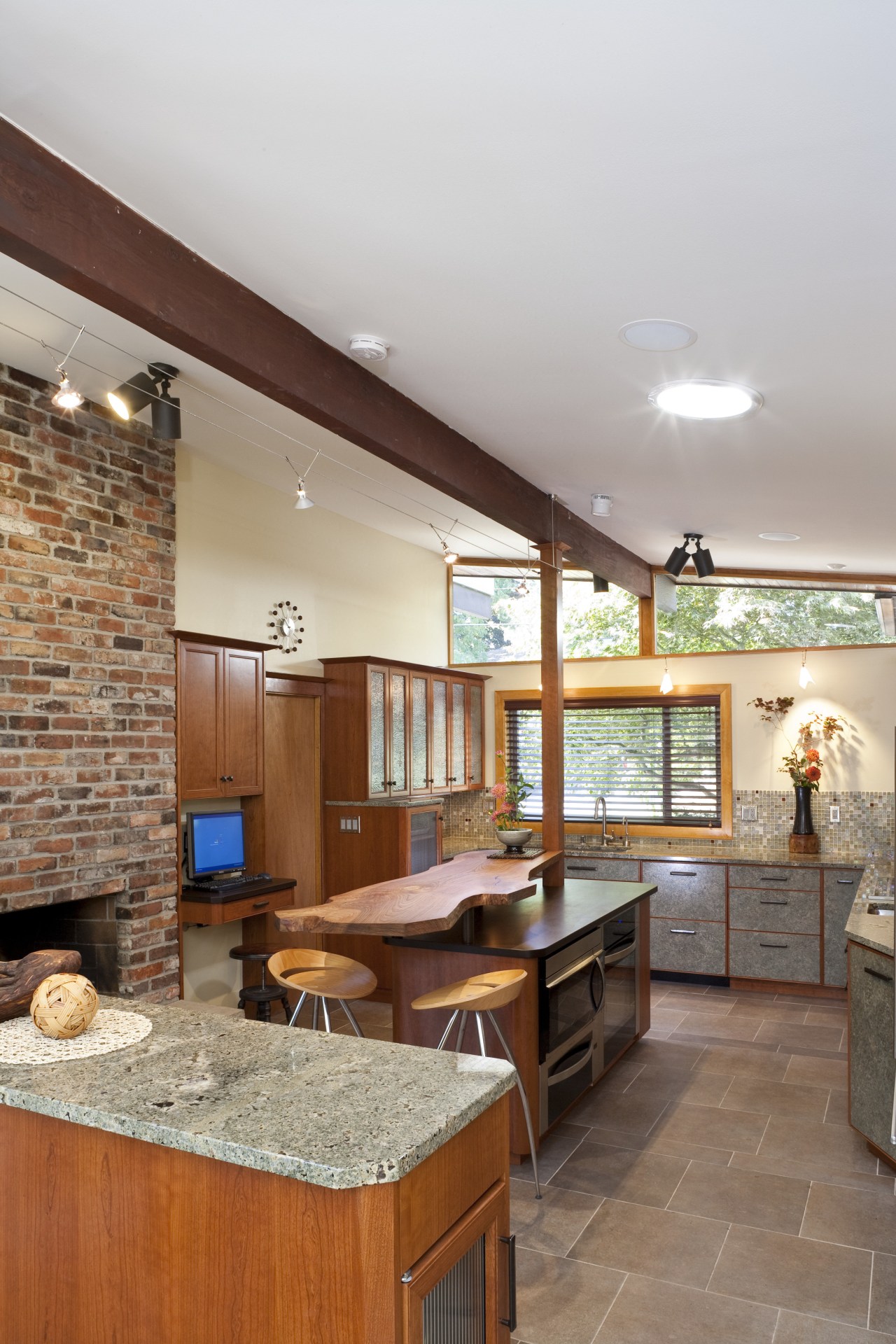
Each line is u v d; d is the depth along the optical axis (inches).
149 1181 75.0
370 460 218.4
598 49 70.8
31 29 73.2
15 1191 81.9
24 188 88.3
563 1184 148.8
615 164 86.7
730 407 149.1
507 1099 86.8
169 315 104.9
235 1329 71.1
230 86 78.6
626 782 306.5
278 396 125.7
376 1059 88.0
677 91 75.6
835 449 169.0
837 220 94.5
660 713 303.7
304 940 241.1
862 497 203.2
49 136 88.6
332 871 260.5
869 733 277.0
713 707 297.0
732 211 93.9
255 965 229.1
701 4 65.2
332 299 119.3
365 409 142.0
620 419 161.2
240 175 92.9
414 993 163.8
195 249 108.6
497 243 103.0
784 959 262.1
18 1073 83.7
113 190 97.4
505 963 157.8
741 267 105.1
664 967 273.7
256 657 224.2
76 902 189.6
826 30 67.6
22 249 89.4
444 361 137.8
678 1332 111.0
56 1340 79.5
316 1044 92.2
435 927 141.3
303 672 255.3
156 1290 74.7
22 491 166.2
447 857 293.3
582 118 79.9
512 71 74.0
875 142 81.4
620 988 205.5
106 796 180.5
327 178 92.2
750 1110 179.5
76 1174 78.6
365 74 75.6
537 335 126.8
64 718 172.6
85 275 94.5
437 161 88.0
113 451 185.6
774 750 287.1
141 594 191.2
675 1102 183.6
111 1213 76.8
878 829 275.3
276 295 119.2
